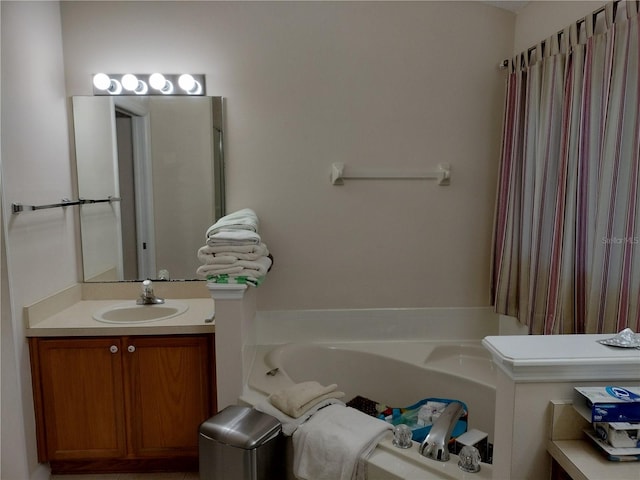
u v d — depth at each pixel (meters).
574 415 1.15
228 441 1.65
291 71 2.57
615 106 1.67
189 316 2.28
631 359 1.14
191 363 2.16
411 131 2.63
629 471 1.03
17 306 2.02
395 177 2.64
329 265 2.70
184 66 2.54
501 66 2.58
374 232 2.69
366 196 2.66
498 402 1.25
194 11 2.51
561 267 1.95
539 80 2.22
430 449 1.52
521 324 2.48
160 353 2.15
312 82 2.58
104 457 2.19
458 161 2.67
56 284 2.35
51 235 2.30
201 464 1.73
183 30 2.52
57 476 2.24
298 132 2.60
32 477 2.11
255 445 1.62
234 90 2.56
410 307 2.75
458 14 2.58
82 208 2.57
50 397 2.14
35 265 2.16
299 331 2.72
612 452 1.06
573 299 1.92
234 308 2.02
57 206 2.22
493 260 2.65
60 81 2.43
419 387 2.46
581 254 1.89
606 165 1.70
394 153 2.63
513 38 2.61
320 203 2.65
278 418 1.80
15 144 1.99
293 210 2.65
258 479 1.64
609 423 1.06
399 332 2.75
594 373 1.15
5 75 1.92
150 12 2.50
